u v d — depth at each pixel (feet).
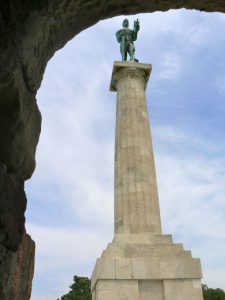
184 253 55.01
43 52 12.73
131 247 54.85
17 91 10.46
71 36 14.90
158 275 52.42
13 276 10.68
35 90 12.46
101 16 15.33
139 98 71.67
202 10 16.90
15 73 10.18
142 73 76.23
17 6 10.30
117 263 52.65
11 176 10.88
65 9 12.47
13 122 10.62
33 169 12.41
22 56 10.82
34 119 12.16
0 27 9.73
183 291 51.62
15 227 10.65
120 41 86.58
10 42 10.07
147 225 57.93
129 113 69.15
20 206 11.19
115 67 75.31
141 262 53.16
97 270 52.24
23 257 11.51
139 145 65.41
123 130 67.72
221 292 197.26
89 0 13.24
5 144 10.57
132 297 50.57
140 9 16.08
